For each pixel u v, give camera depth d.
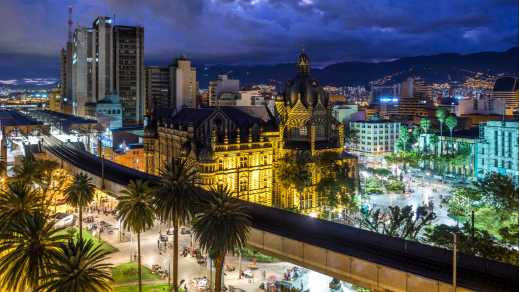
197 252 112.50
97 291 51.00
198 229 71.19
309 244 72.31
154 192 81.44
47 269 53.81
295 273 105.75
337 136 164.75
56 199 142.88
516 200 118.44
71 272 49.81
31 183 116.94
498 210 121.06
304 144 157.25
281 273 106.75
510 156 197.75
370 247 70.44
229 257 115.81
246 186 148.50
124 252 114.38
